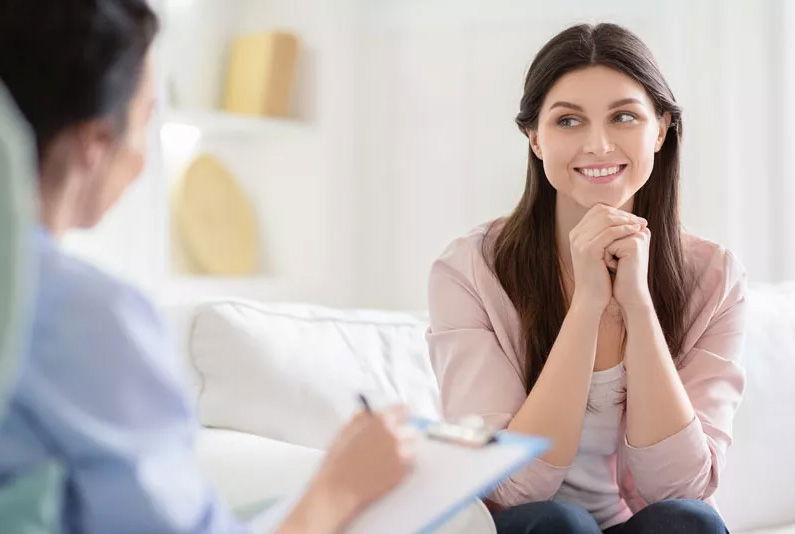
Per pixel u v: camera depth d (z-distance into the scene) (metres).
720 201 2.71
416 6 2.94
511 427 1.41
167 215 2.59
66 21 0.70
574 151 1.43
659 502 1.30
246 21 2.95
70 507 0.68
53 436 0.67
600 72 1.42
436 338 1.55
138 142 0.81
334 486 0.88
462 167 2.94
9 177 0.57
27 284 0.59
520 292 1.54
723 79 2.70
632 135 1.43
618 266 1.42
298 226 2.91
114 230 2.27
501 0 2.85
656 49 2.75
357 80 2.99
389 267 3.02
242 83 2.81
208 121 2.61
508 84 2.88
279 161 2.95
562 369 1.40
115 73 0.73
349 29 2.94
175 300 2.44
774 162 2.68
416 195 2.98
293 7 2.91
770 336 1.97
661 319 1.56
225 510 0.78
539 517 1.27
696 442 1.41
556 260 1.55
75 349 0.67
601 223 1.41
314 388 1.66
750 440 1.86
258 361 1.64
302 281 2.90
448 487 0.88
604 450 1.53
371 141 3.01
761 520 1.86
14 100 0.70
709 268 1.59
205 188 2.80
